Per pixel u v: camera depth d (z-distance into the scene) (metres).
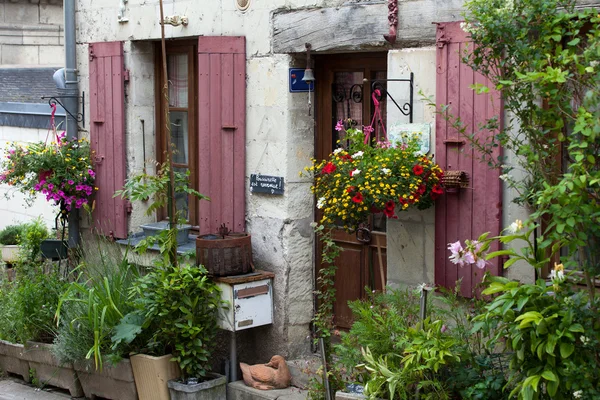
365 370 5.62
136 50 8.19
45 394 7.48
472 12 4.93
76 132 8.73
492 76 5.14
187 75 8.05
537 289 4.57
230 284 6.73
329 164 5.86
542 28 4.73
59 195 8.24
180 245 7.75
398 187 5.55
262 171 7.10
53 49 17.67
